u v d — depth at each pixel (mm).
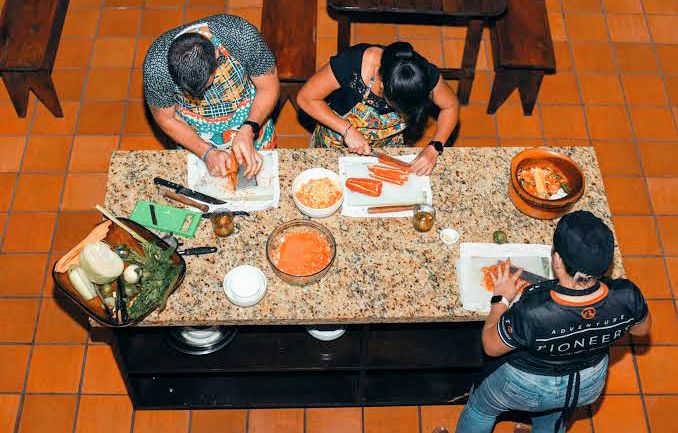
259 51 3318
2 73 4484
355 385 3678
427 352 3424
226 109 3510
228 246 3002
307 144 4727
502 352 2777
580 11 5348
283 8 4293
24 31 4410
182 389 3635
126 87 4887
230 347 3426
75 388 3887
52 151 4629
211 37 3248
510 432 3842
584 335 2627
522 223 3119
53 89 4590
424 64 3084
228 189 3162
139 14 5188
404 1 4238
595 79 5055
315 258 2955
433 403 3711
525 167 3184
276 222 3084
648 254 4410
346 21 4523
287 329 3482
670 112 4945
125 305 2738
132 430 3789
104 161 4609
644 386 3971
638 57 5164
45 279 4184
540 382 2887
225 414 3844
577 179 3080
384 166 3264
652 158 4758
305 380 3693
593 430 3859
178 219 3051
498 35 4453
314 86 3479
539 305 2586
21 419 3801
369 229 3076
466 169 3270
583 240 2404
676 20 5332
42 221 4383
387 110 3520
